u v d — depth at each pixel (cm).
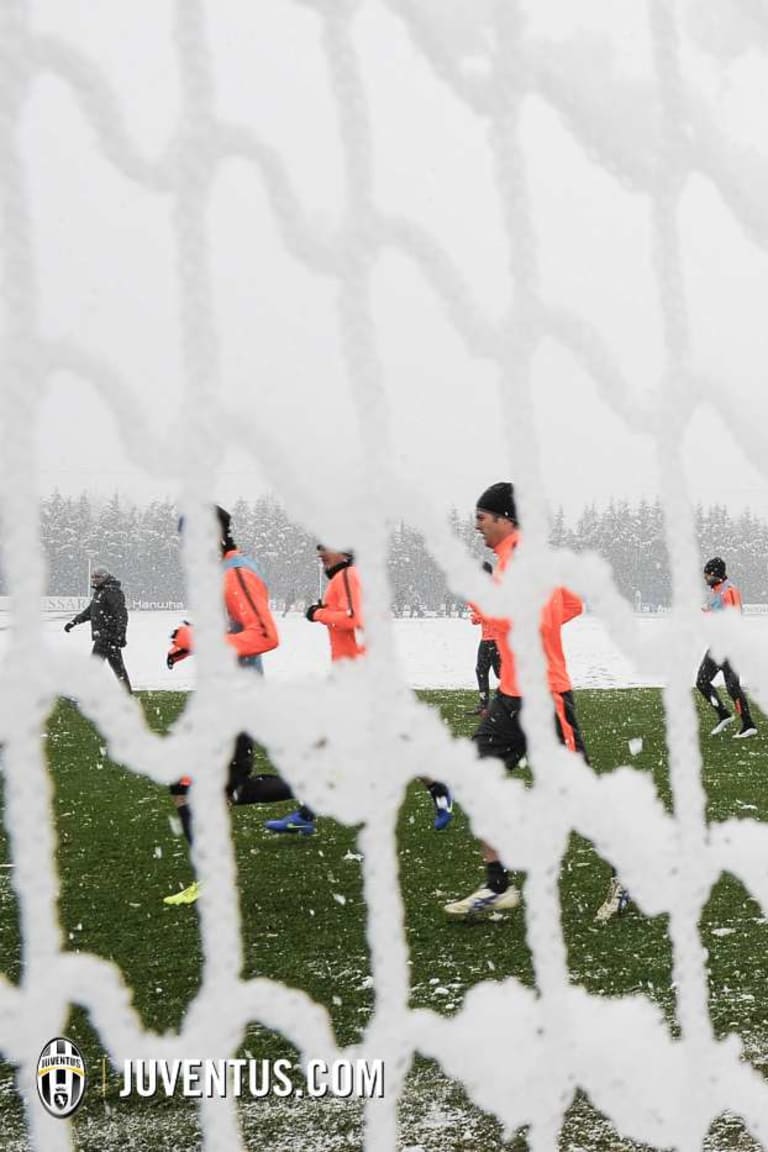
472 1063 119
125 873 439
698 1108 130
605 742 778
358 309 119
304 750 110
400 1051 116
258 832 516
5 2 96
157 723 888
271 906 385
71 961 100
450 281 123
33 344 97
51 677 97
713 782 621
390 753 114
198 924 363
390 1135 115
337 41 117
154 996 292
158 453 107
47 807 98
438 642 2695
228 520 393
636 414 132
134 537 7881
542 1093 121
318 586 7138
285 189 116
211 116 111
